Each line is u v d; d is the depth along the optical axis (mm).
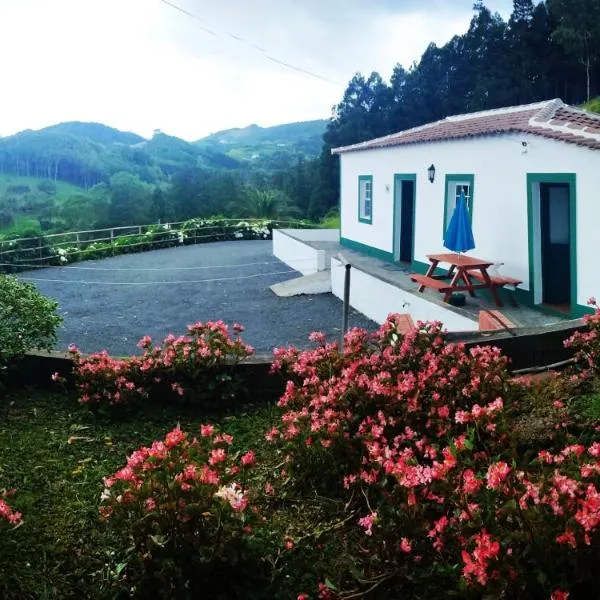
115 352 10406
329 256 16781
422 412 4160
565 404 4582
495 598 2568
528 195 10211
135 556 3141
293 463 4055
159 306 13711
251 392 5594
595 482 2834
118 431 4969
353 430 4133
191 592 3049
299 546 3484
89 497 3955
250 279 16594
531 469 3475
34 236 19859
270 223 26625
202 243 24781
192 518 3014
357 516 3719
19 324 5621
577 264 9273
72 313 13180
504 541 2670
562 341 5762
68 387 5680
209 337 5551
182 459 3252
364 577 3162
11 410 5246
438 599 2934
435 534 2945
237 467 3469
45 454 4527
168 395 5484
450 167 12430
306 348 10203
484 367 4523
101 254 21172
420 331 5129
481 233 11578
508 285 10875
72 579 3225
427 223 13461
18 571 3242
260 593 3133
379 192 15906
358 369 4738
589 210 8992
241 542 3107
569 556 2582
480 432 4031
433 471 3027
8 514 3133
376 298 11883
